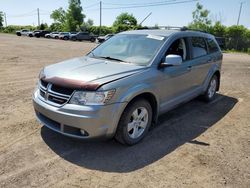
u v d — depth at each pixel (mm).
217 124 5113
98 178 3188
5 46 20875
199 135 4555
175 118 5348
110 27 62031
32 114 5094
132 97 3688
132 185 3082
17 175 3148
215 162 3664
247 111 6000
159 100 4355
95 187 3018
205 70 5930
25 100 5973
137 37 4922
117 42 5047
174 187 3080
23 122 4688
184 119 5312
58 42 33562
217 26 45844
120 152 3820
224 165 3596
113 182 3123
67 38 45875
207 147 4109
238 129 4902
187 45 5199
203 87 6047
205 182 3197
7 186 2945
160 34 4871
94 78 3537
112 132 3615
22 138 4082
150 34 4922
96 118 3387
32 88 7102
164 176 3285
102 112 3412
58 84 3557
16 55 14578
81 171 3312
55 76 3719
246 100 6969
